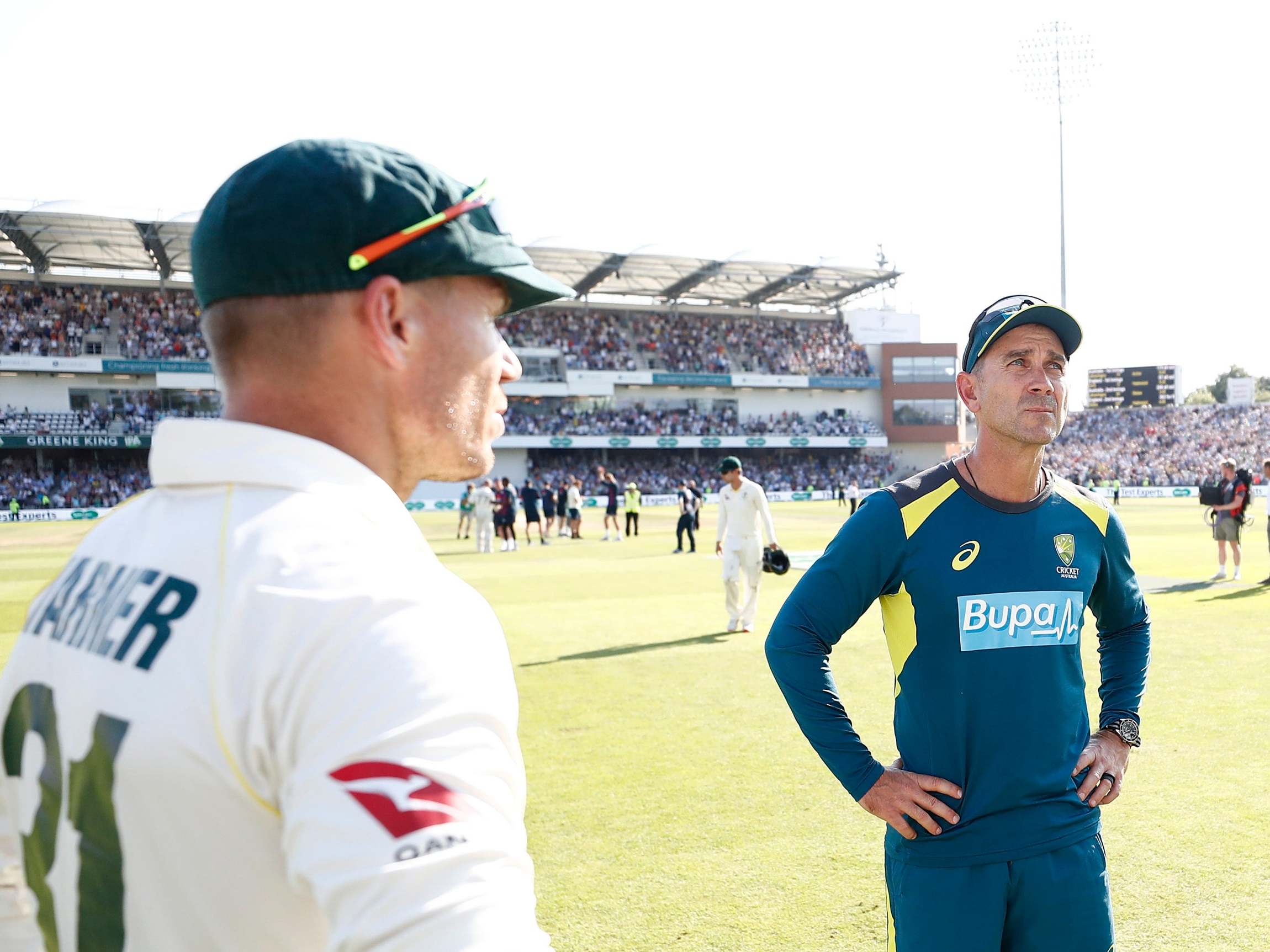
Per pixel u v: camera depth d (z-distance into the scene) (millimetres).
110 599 837
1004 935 2123
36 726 866
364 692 688
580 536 25688
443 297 912
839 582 2268
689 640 9344
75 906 786
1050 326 2180
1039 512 2258
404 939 618
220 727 705
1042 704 2146
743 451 55594
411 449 926
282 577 743
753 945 3270
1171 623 9547
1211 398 100688
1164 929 3330
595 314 54312
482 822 682
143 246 40219
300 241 817
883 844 4141
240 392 891
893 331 59500
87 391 43312
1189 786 4758
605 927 3406
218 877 721
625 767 5250
